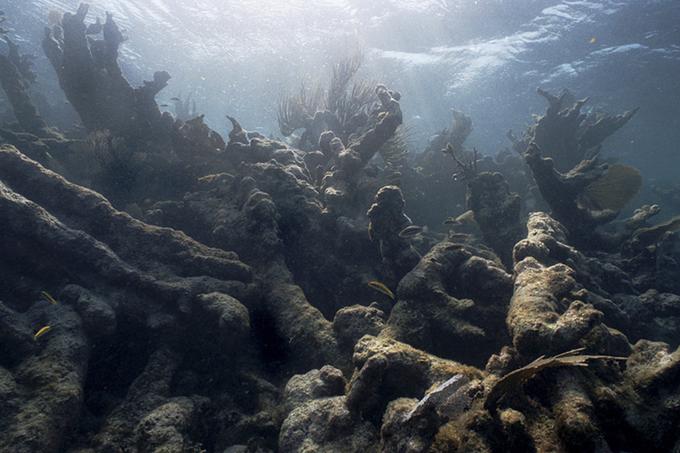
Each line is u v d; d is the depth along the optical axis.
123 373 4.71
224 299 4.77
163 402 4.05
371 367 3.52
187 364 4.88
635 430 2.98
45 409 3.39
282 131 11.88
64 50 8.43
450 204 12.30
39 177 5.55
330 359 4.59
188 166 8.11
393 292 5.77
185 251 5.57
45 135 10.18
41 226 4.79
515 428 2.93
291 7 23.23
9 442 3.10
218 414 4.25
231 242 6.11
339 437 3.43
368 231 6.30
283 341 4.94
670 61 23.33
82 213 5.50
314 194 6.92
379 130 7.55
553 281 4.19
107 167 7.86
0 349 3.88
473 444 2.88
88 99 8.65
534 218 6.39
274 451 3.84
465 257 5.49
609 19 20.31
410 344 4.50
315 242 6.48
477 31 23.66
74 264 4.89
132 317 4.78
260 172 7.02
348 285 6.17
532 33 22.77
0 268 4.71
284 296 5.33
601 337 3.58
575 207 7.47
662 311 6.05
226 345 4.67
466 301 4.80
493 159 14.84
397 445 3.05
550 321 3.54
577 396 2.92
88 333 4.34
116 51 8.75
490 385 3.24
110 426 3.73
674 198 22.27
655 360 3.38
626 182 7.65
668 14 19.05
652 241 7.67
